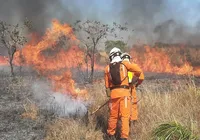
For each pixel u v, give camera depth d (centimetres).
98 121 656
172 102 664
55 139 596
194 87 708
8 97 936
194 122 573
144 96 709
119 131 617
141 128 605
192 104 641
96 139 597
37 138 620
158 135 538
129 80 615
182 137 518
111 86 591
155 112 629
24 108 806
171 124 544
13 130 664
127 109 574
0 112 784
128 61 618
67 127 621
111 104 590
